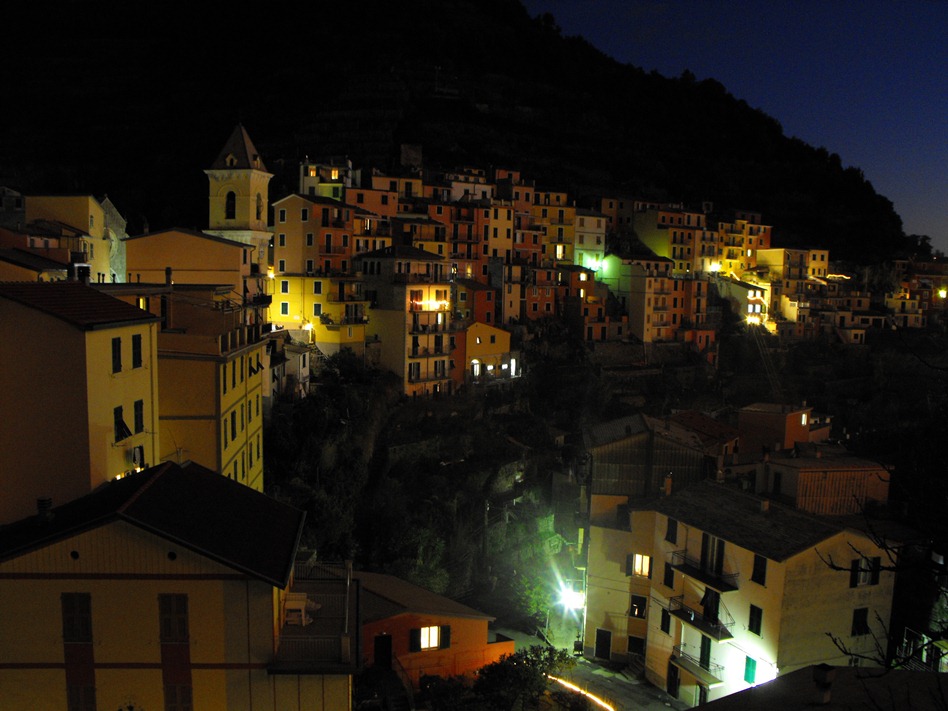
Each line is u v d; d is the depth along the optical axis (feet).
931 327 475.72
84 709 81.76
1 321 93.81
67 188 394.11
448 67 554.87
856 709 59.21
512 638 183.83
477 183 397.19
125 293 128.16
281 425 218.18
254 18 547.08
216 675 82.23
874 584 138.72
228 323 142.00
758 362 416.87
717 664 146.00
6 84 501.97
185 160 428.15
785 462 162.81
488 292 347.97
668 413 346.95
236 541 85.81
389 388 272.72
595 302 384.06
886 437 257.55
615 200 466.29
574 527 223.92
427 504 229.86
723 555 146.51
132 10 572.92
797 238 552.82
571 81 644.69
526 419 303.27
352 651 87.66
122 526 79.92
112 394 101.96
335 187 331.16
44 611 80.48
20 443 94.89
